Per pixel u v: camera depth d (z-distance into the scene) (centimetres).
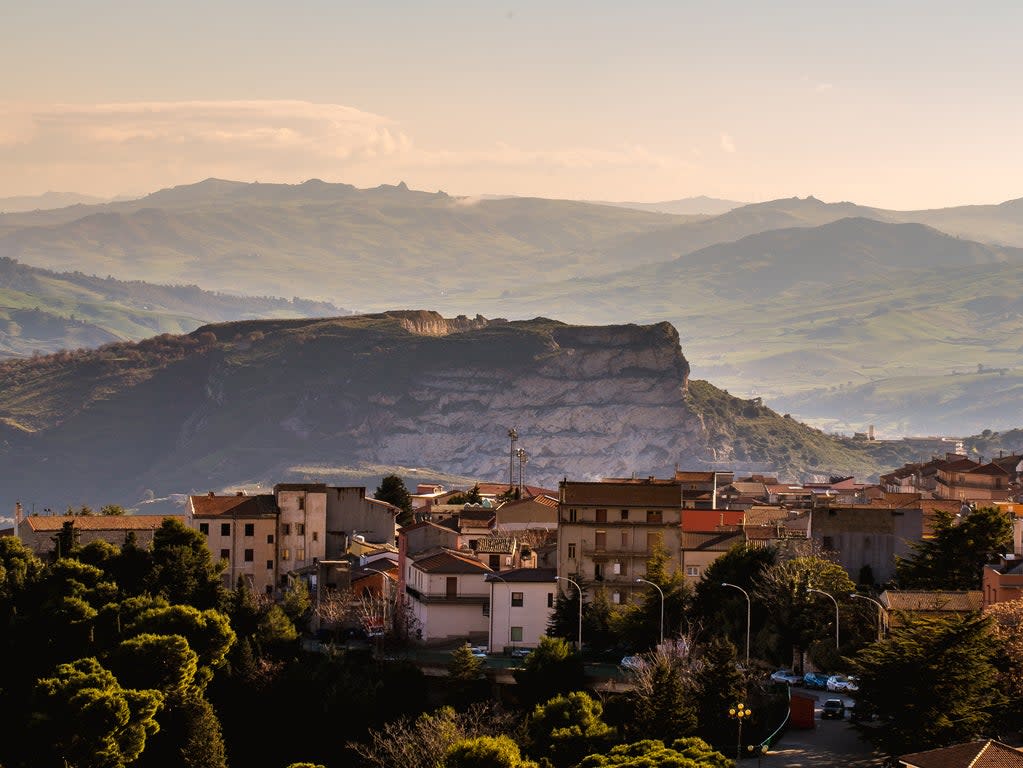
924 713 16088
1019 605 18212
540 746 18188
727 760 15975
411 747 18562
